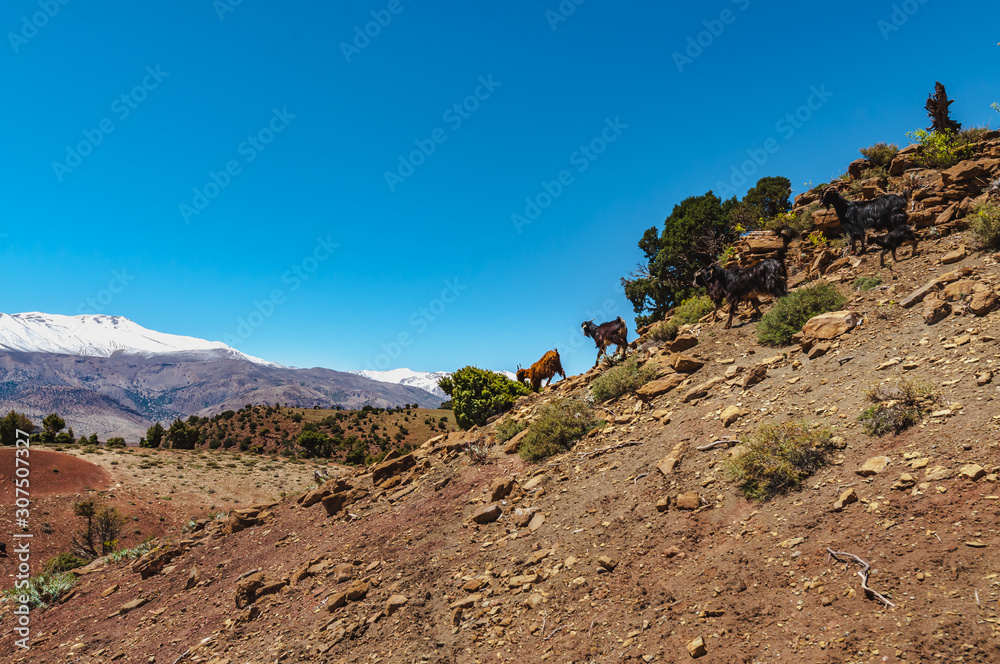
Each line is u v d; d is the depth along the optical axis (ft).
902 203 38.78
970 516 14.60
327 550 32.96
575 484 29.12
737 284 42.75
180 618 30.27
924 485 16.44
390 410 573.33
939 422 19.08
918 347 25.50
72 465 187.52
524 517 27.37
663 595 17.44
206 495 187.73
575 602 19.07
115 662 27.07
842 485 18.61
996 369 20.31
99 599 37.22
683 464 25.29
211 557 39.58
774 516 18.95
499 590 21.67
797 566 15.99
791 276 48.47
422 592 23.45
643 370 41.42
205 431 421.59
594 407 40.04
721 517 20.39
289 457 279.90
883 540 15.28
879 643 12.34
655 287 94.38
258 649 23.48
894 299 32.24
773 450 21.26
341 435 425.69
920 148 55.11
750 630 14.48
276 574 31.83
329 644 21.74
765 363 32.40
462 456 41.57
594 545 22.26
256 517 44.78
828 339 31.07
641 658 15.11
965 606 12.30
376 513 37.04
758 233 57.88
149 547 46.91
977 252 33.19
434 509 33.60
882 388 21.52
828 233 50.83
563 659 16.38
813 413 24.07
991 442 16.74
